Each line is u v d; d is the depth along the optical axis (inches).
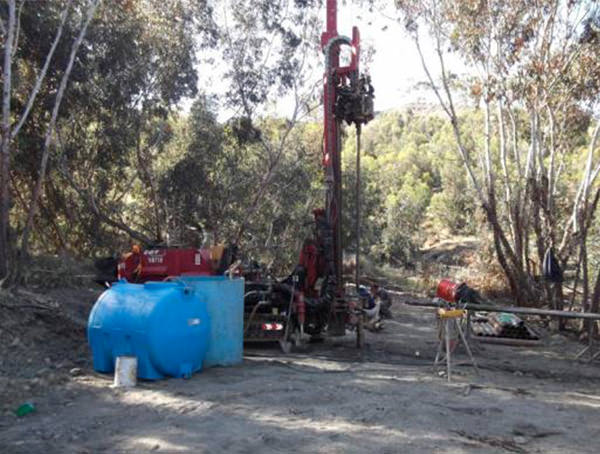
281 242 1092.5
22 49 695.1
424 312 767.7
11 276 508.4
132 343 300.4
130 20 774.5
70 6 692.7
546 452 216.4
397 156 2642.7
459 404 273.9
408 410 259.1
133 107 821.2
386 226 1626.5
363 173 1481.3
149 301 304.7
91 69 740.7
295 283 461.4
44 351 359.3
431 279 1096.2
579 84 721.6
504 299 943.0
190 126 946.1
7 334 371.9
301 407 263.3
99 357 314.5
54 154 768.3
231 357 355.6
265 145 946.7
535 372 398.6
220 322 349.4
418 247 1616.6
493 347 516.7
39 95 716.7
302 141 1090.7
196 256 414.6
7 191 557.3
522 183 834.2
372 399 278.8
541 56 721.6
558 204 844.0
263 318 439.8
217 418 243.8
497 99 767.7
